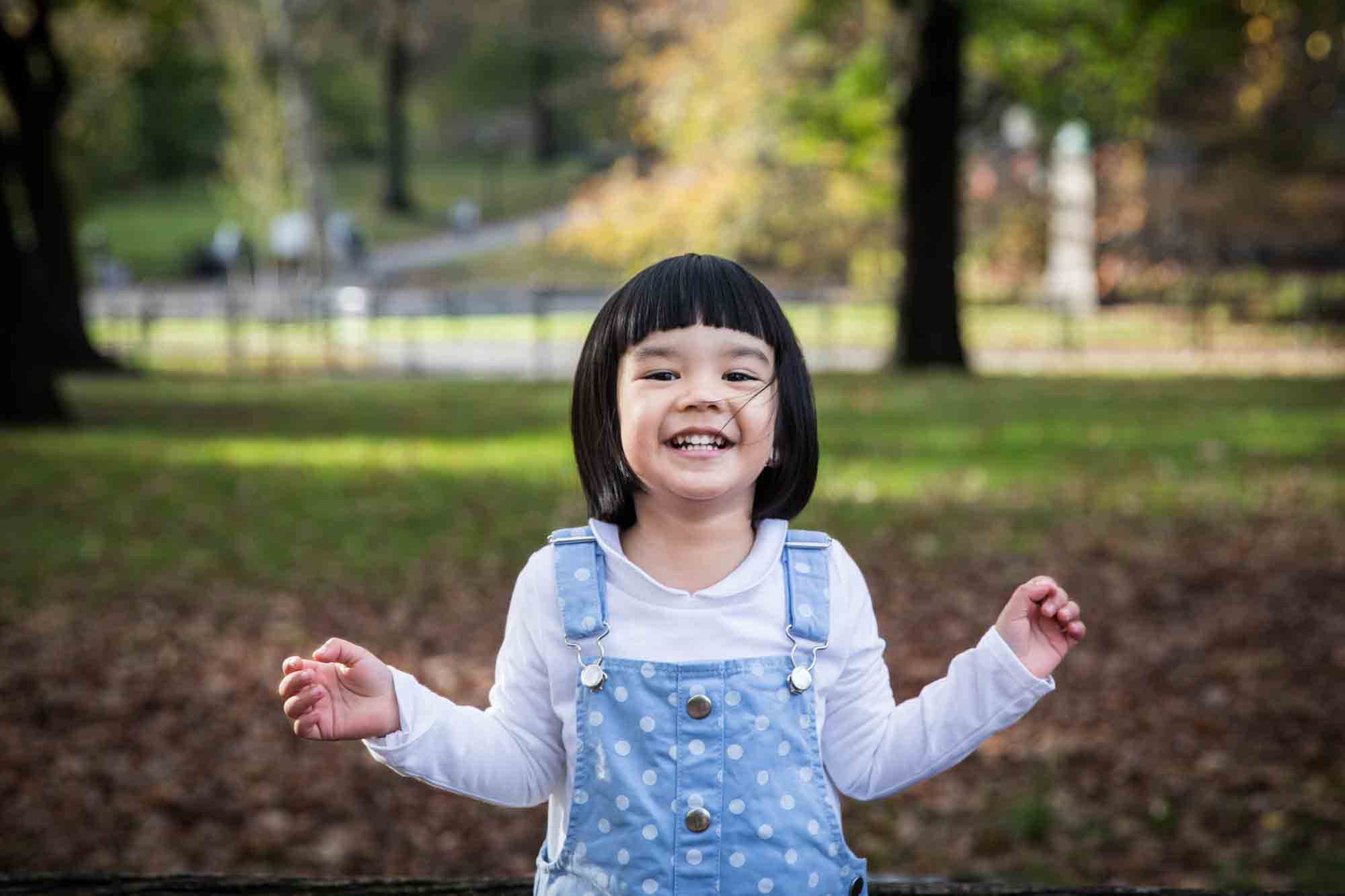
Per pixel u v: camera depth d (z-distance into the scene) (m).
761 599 1.76
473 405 17.00
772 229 31.27
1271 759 5.54
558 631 1.76
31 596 7.95
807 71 28.41
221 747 5.91
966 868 4.77
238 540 9.38
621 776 1.72
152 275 41.38
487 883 2.35
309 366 22.89
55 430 14.48
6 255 14.88
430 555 9.05
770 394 1.73
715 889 1.71
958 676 1.77
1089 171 28.84
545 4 53.03
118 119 42.31
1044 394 16.69
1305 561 8.38
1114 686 6.46
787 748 1.74
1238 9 19.83
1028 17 19.28
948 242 20.03
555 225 45.44
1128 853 4.82
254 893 2.30
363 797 5.50
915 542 9.16
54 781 5.51
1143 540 9.09
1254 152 30.56
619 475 1.78
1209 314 25.95
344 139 56.50
